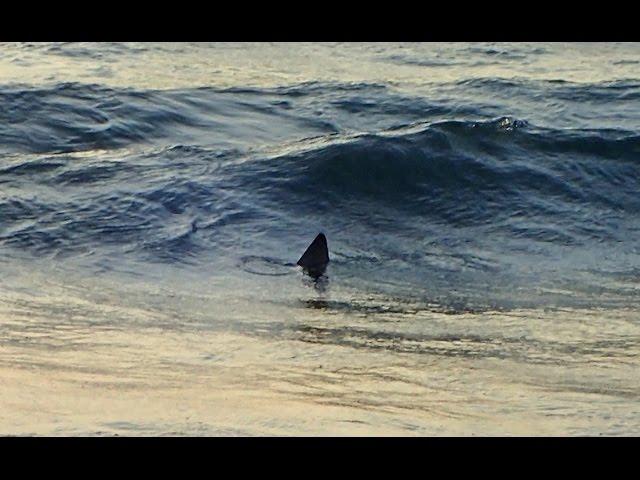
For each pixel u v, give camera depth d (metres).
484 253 32.50
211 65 51.06
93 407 18.81
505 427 18.42
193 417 18.25
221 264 30.17
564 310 27.84
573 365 23.36
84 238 31.03
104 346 23.48
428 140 38.00
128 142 38.19
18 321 25.03
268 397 20.11
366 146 37.12
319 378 21.69
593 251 33.16
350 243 32.66
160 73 48.28
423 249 32.59
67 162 35.53
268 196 34.47
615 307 28.22
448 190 36.38
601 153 39.12
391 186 36.12
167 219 32.50
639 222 35.69
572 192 37.09
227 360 22.78
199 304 27.11
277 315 26.53
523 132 39.56
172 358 22.77
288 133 40.41
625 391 21.39
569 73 51.41
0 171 34.53
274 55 54.22
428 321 26.58
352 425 18.20
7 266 29.09
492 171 37.44
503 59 54.47
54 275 28.69
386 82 47.88
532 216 35.50
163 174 34.97
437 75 50.22
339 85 46.84
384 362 23.12
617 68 52.94
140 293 27.70
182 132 39.50
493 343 24.92
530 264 31.69
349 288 28.95
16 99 39.75
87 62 49.56
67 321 25.28
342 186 35.66
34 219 31.86
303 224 33.53
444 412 19.50
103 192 33.56
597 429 18.41
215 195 34.03
